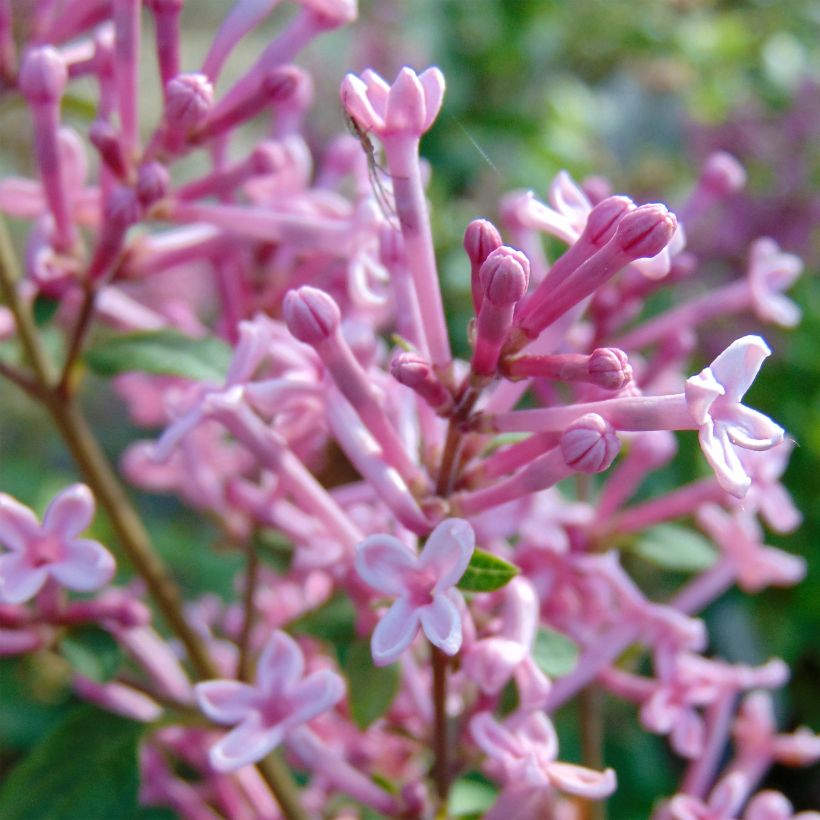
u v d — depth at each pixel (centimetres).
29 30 14
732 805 14
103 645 14
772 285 16
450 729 14
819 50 36
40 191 15
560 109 30
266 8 13
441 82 12
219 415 13
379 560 11
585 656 14
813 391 24
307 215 14
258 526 15
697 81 36
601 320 15
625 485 15
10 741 21
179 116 13
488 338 11
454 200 29
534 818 15
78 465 15
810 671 23
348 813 15
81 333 14
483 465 12
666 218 11
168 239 14
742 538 15
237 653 16
